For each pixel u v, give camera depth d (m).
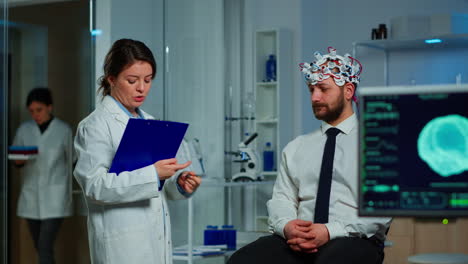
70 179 3.60
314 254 2.21
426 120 1.30
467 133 1.28
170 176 2.20
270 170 5.05
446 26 4.48
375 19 5.05
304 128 5.13
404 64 4.92
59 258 3.52
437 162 1.29
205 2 4.77
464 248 3.83
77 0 3.70
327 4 5.18
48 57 3.50
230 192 4.98
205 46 4.77
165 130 2.16
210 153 4.77
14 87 3.31
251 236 4.84
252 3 5.21
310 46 5.18
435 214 1.29
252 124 5.09
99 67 3.83
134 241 2.17
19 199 3.31
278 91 4.99
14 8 3.33
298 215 2.38
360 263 2.05
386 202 1.31
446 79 4.80
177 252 4.04
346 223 2.19
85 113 3.71
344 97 2.38
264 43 5.16
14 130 3.30
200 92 4.71
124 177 2.12
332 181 2.30
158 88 4.36
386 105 1.32
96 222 2.21
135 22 4.15
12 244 3.26
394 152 1.31
